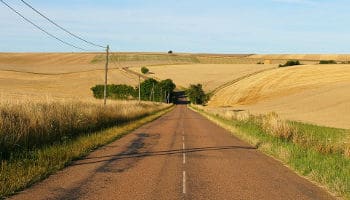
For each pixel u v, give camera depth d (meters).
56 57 164.25
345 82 84.56
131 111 41.72
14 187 10.09
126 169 13.61
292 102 73.62
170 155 17.48
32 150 14.65
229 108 82.62
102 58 169.75
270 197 10.16
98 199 9.48
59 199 9.38
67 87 120.00
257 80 108.62
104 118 28.47
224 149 20.05
